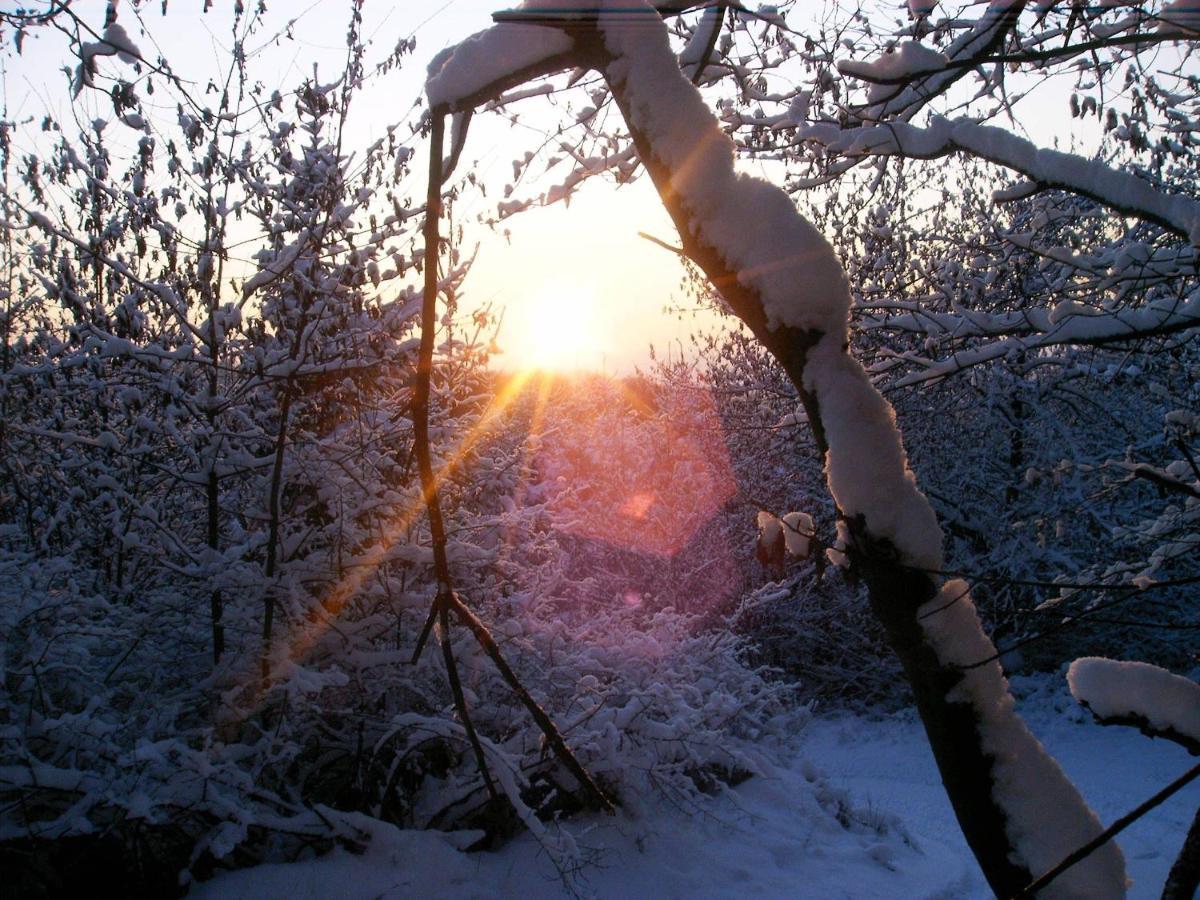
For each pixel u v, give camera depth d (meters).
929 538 2.20
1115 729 10.53
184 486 6.07
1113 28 4.06
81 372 6.02
